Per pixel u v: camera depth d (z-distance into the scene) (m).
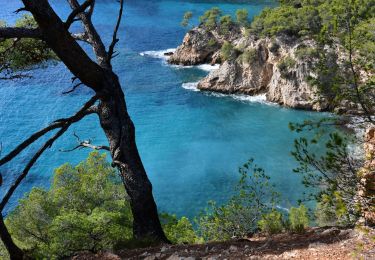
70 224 16.41
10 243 10.98
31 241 22.20
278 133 73.44
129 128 13.38
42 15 10.95
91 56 92.81
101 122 13.58
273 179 58.00
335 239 9.60
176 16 133.62
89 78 12.77
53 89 86.94
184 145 70.44
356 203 8.20
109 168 27.19
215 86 91.12
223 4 145.00
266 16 96.00
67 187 24.88
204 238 20.00
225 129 75.56
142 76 96.06
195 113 81.31
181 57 104.75
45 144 11.75
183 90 90.81
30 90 86.06
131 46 111.00
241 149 68.81
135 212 13.40
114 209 23.16
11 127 73.25
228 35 107.25
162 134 73.75
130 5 143.00
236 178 60.47
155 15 133.88
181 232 22.98
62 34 11.46
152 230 13.31
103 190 24.95
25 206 23.06
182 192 57.66
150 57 106.00
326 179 8.64
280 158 65.00
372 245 8.59
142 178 13.37
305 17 83.75
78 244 15.89
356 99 9.22
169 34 119.94
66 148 68.69
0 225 10.81
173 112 81.56
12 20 109.81
